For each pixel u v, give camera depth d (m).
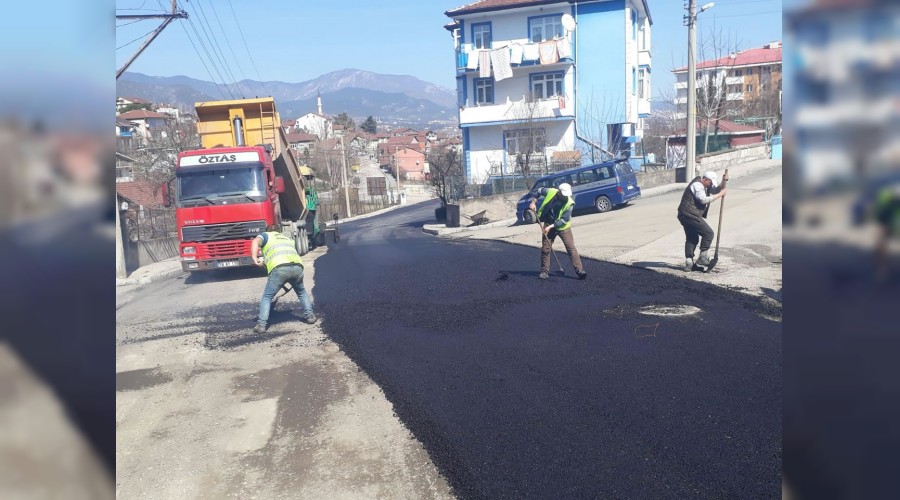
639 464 4.73
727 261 11.67
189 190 15.47
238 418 6.25
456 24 40.59
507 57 37.84
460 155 43.84
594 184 23.86
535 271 12.72
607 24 38.25
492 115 39.56
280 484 4.89
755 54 54.00
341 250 21.81
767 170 29.83
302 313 10.69
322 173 65.00
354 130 121.81
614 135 39.31
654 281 10.66
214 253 15.32
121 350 8.96
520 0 38.28
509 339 8.09
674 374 6.41
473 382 6.66
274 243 9.59
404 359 7.63
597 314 8.95
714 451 4.81
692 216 10.88
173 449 5.60
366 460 5.19
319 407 6.38
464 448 5.20
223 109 18.22
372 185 70.25
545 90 39.28
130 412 6.57
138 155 29.44
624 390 6.09
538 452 5.03
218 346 8.91
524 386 6.43
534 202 11.67
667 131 48.34
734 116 48.44
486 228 26.31
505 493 4.50
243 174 15.56
